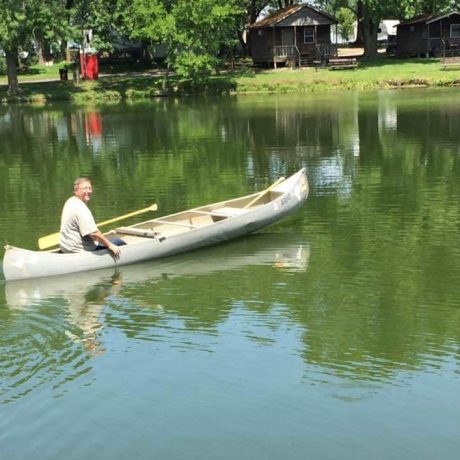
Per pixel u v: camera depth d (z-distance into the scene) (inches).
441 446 215.8
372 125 918.4
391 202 502.3
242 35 2112.5
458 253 387.5
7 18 1384.1
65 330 302.5
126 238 408.5
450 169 612.4
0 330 302.8
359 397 242.4
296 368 263.1
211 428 226.8
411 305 319.3
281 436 222.2
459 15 1866.4
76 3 1700.3
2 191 583.5
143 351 281.0
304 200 452.4
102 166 695.1
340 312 314.2
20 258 358.3
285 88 1499.8
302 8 1782.7
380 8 1755.7
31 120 1155.3
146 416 234.1
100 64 2012.8
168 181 608.4
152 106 1325.0
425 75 1492.4
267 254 398.0
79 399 244.4
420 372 258.2
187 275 368.8
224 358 272.4
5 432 225.9
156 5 1521.9
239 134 892.6
